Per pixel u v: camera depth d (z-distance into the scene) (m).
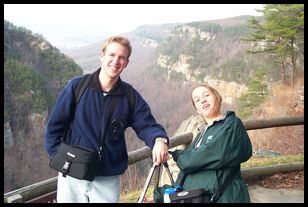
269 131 12.19
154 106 72.00
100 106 2.14
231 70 57.44
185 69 78.62
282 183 4.11
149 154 3.30
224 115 2.58
